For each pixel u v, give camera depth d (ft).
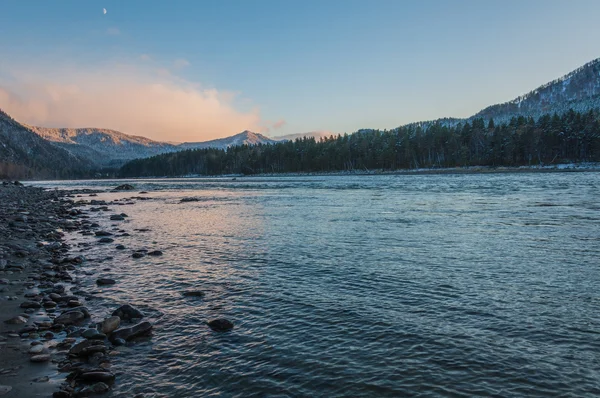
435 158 517.96
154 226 83.61
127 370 22.47
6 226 75.05
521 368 21.76
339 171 547.08
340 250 54.13
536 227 68.18
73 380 21.02
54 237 67.72
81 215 106.73
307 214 98.43
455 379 20.79
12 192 206.90
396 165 510.17
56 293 36.68
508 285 36.65
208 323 29.25
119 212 115.65
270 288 37.78
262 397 19.54
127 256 53.36
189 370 22.44
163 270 45.57
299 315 30.58
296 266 46.01
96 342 25.34
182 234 71.97
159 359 23.85
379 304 32.53
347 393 19.74
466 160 454.81
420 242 58.13
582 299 32.48
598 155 376.89
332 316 30.17
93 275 43.60
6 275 42.34
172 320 30.22
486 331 26.73
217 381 21.15
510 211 91.56
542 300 32.45
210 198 171.32
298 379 21.17
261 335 27.12
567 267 42.37
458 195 143.23
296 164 605.73
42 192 231.91
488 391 19.62
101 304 33.96
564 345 24.41
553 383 20.21
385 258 48.65
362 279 39.88
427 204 114.42
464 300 32.91
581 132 399.65
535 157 432.25
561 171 338.75
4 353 24.16
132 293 37.11
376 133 654.94
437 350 24.14
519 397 19.06
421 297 33.96
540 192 143.74
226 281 40.52
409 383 20.49
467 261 46.14
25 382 20.77
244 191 223.92
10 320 29.14
